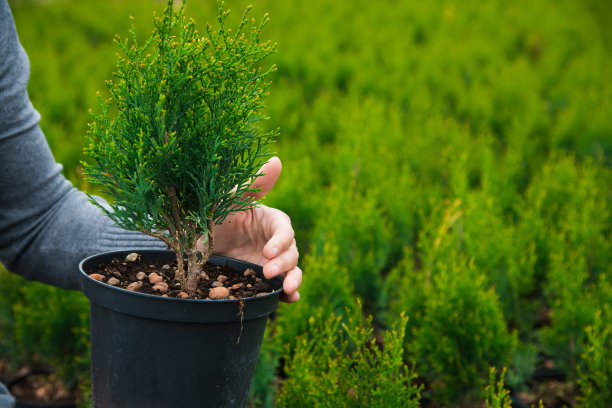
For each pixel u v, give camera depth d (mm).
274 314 2662
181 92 1046
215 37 1055
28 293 2504
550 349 2508
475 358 2219
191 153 1061
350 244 2883
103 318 1083
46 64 5758
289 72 6277
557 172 3662
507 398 1648
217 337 1049
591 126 4578
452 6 10133
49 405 2422
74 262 1502
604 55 7379
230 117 1035
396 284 2943
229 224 1399
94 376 1141
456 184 3240
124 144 1020
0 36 1414
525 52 8547
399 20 9250
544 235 2947
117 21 8461
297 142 4465
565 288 2520
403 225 3203
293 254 1295
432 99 5578
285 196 3129
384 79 5750
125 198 1051
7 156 1442
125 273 1221
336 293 2396
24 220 1499
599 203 3449
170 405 1063
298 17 9141
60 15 8867
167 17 1017
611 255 2900
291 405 1844
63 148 3713
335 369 1795
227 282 1228
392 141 4160
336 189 3166
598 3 12188
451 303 2242
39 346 2488
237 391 1134
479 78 5965
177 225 1107
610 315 2234
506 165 3836
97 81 5445
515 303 2748
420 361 2311
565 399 2533
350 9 9859
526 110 5137
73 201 1568
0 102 1404
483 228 2807
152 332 1033
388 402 1664
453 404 2248
